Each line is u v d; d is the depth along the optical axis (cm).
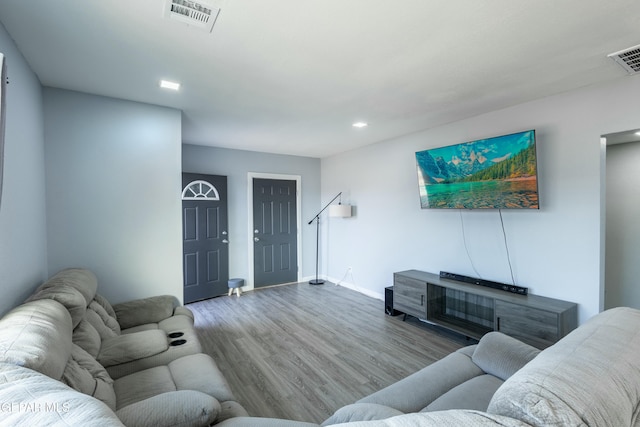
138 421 111
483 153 292
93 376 143
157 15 148
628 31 163
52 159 236
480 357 175
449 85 238
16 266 169
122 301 264
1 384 82
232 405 147
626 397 76
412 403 140
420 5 142
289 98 264
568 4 141
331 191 557
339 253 539
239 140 430
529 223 281
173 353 191
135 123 269
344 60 196
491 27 160
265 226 525
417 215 391
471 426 64
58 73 212
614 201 331
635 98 219
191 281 443
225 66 203
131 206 268
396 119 329
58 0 136
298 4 140
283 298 459
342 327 343
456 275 334
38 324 121
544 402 68
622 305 327
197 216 450
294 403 210
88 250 250
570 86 241
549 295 268
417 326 346
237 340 309
